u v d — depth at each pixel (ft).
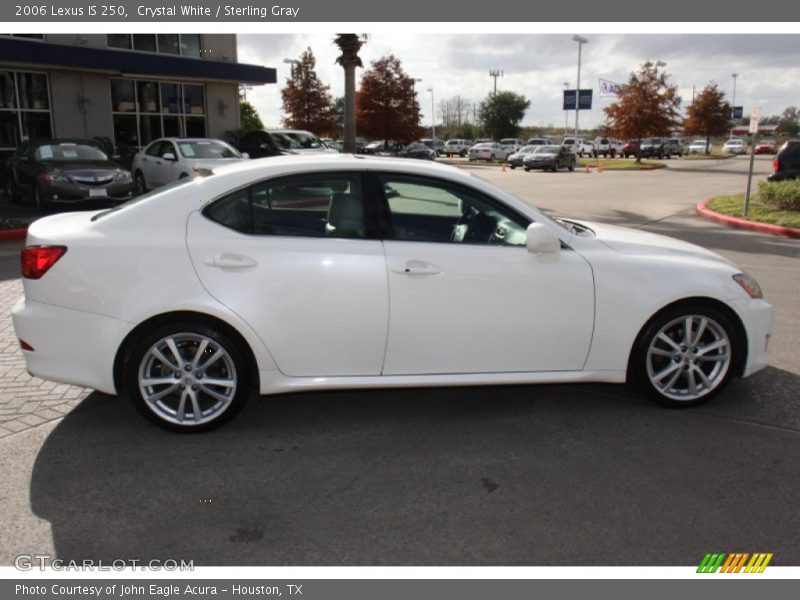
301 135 68.80
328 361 13.12
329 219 13.12
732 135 305.94
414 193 13.37
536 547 9.87
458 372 13.53
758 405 14.74
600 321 13.66
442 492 11.32
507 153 167.22
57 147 47.44
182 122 79.05
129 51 69.00
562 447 12.90
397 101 135.85
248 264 12.61
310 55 128.98
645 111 139.95
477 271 13.16
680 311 13.96
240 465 12.19
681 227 42.75
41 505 10.82
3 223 37.19
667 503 10.96
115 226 12.76
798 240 37.32
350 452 12.73
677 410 14.49
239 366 13.05
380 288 12.90
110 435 13.30
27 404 14.74
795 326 20.62
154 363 13.03
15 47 60.13
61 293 12.44
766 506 10.89
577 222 17.19
